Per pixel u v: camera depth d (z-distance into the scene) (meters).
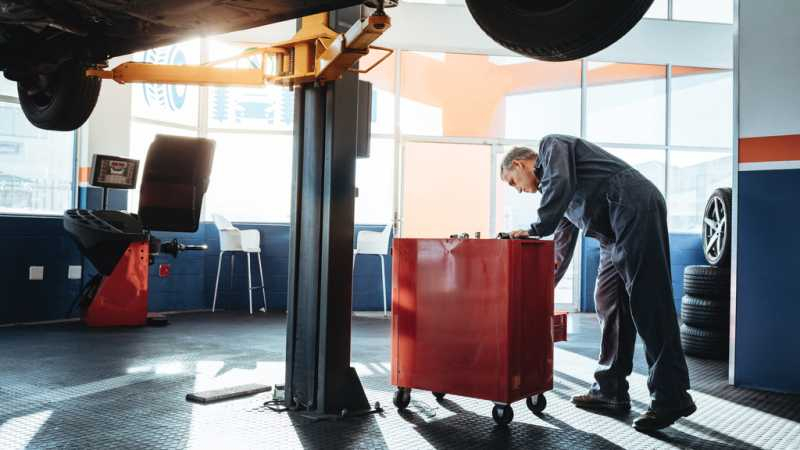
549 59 2.18
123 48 3.06
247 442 2.47
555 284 3.31
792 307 3.69
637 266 2.81
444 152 8.15
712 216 5.51
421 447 2.47
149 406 2.98
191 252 7.62
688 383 2.80
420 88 8.09
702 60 8.48
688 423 2.94
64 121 3.62
